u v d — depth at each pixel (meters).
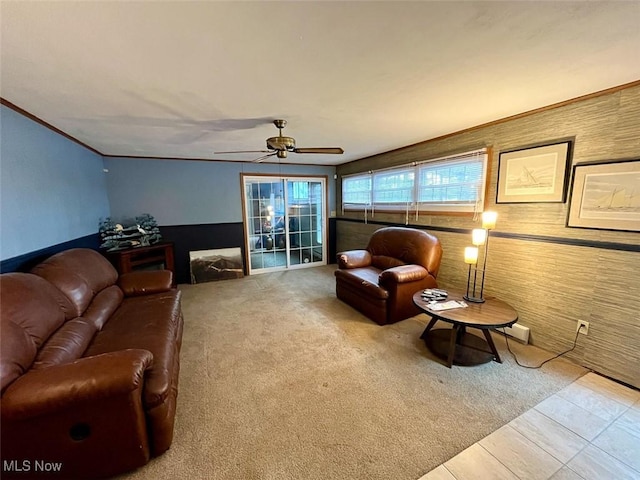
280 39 1.30
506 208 2.72
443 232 3.47
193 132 2.98
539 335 2.53
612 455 1.47
